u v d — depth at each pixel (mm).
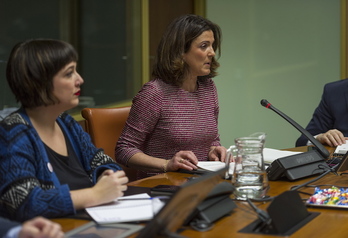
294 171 4801
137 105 5781
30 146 3930
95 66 9211
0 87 7402
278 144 11352
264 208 3857
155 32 10867
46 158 4027
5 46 7492
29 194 3672
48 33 8234
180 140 5809
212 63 6059
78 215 3756
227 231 3385
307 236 3301
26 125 3982
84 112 6090
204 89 6102
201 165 5199
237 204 3961
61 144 4379
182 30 5750
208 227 3445
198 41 5742
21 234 2916
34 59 3953
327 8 10766
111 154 6145
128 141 5754
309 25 10914
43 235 2902
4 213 3807
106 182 3920
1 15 7434
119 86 9812
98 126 6070
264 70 11250
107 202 3963
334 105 7215
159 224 2699
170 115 5805
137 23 10109
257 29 11188
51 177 4008
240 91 11398
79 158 4570
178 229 3410
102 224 3506
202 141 5953
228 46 11305
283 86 11219
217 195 3662
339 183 4660
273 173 4797
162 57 5852
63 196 3709
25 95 4023
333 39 10789
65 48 4055
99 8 9250
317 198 4004
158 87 5809
